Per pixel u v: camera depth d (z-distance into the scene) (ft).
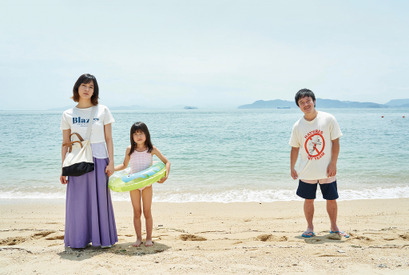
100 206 12.24
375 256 10.67
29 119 186.80
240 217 19.12
